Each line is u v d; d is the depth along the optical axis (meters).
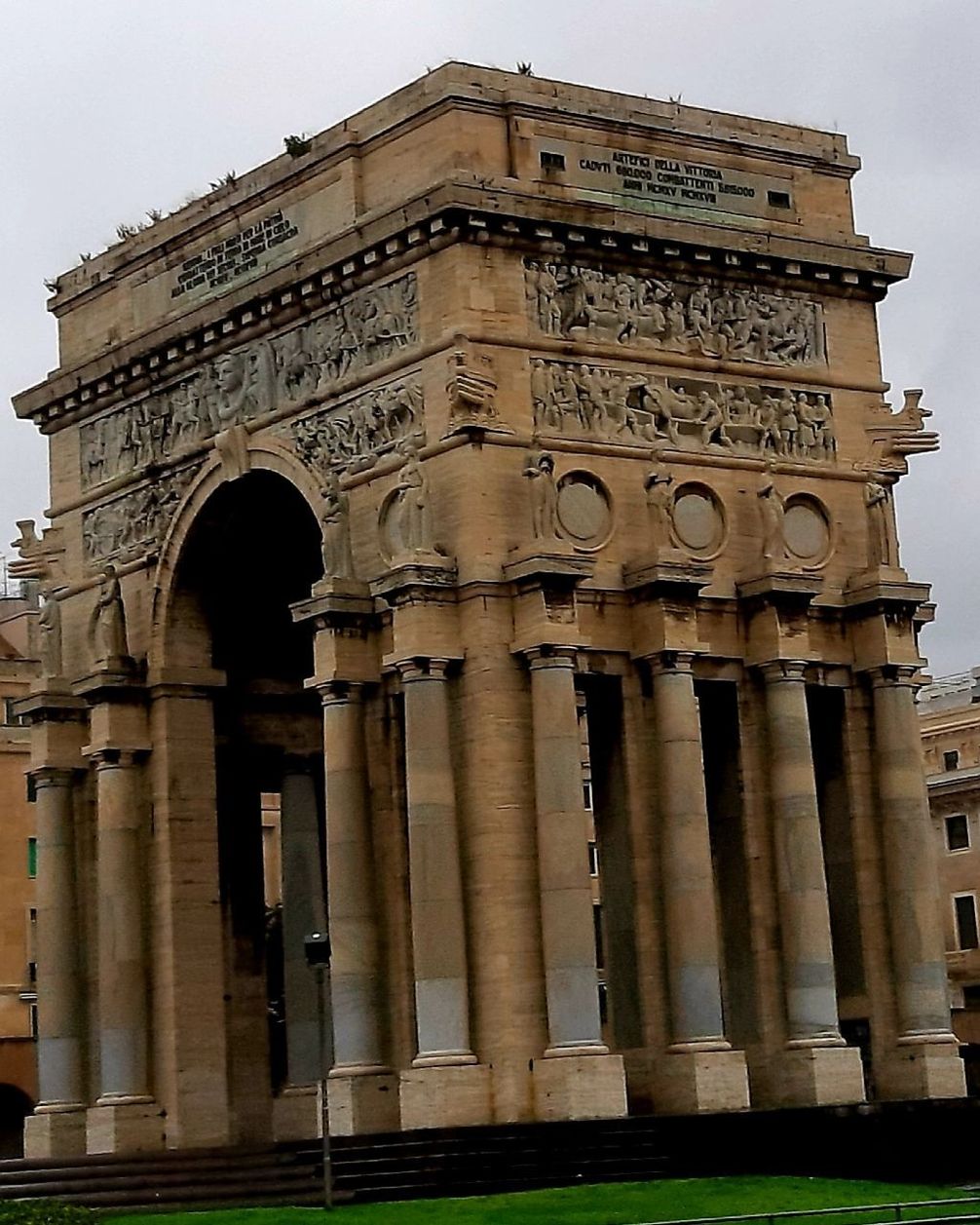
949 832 146.88
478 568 76.38
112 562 90.69
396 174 81.50
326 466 81.62
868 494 84.81
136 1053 86.25
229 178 88.06
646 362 81.06
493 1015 74.94
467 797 76.12
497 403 77.75
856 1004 82.38
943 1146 76.69
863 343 86.12
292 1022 91.69
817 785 83.81
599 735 79.69
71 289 94.19
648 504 79.88
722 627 81.00
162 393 89.12
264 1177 70.81
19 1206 61.53
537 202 79.00
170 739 87.81
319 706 93.00
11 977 130.38
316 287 82.19
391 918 78.56
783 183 86.31
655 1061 77.31
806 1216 59.31
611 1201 64.94
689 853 77.31
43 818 90.69
